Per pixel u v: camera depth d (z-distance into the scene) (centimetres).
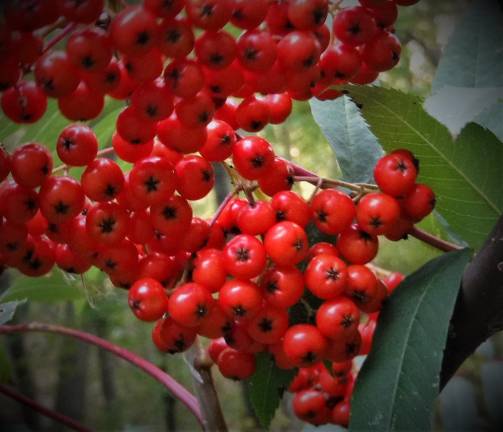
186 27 22
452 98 27
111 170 23
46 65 22
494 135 25
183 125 23
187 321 24
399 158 24
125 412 157
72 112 23
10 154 23
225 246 24
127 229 24
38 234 25
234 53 22
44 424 138
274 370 26
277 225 24
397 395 23
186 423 155
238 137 25
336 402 29
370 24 24
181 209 24
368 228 24
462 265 24
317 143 84
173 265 24
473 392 53
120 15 22
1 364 33
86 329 127
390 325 24
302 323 26
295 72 23
